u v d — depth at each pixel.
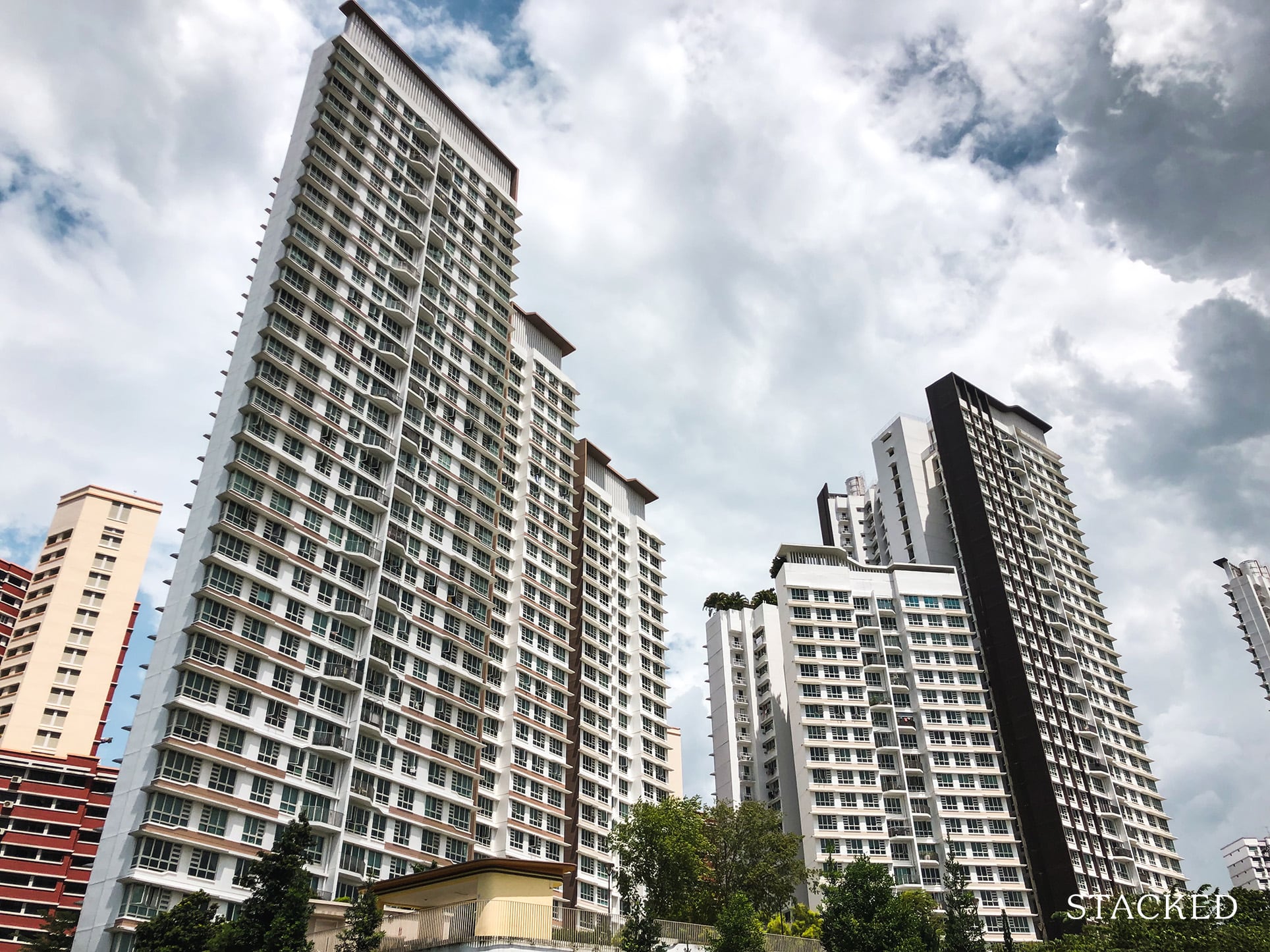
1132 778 149.00
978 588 148.38
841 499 187.62
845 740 128.25
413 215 107.19
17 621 131.00
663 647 135.75
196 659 70.38
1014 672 139.38
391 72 111.88
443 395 102.69
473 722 93.69
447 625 94.31
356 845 76.50
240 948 46.53
